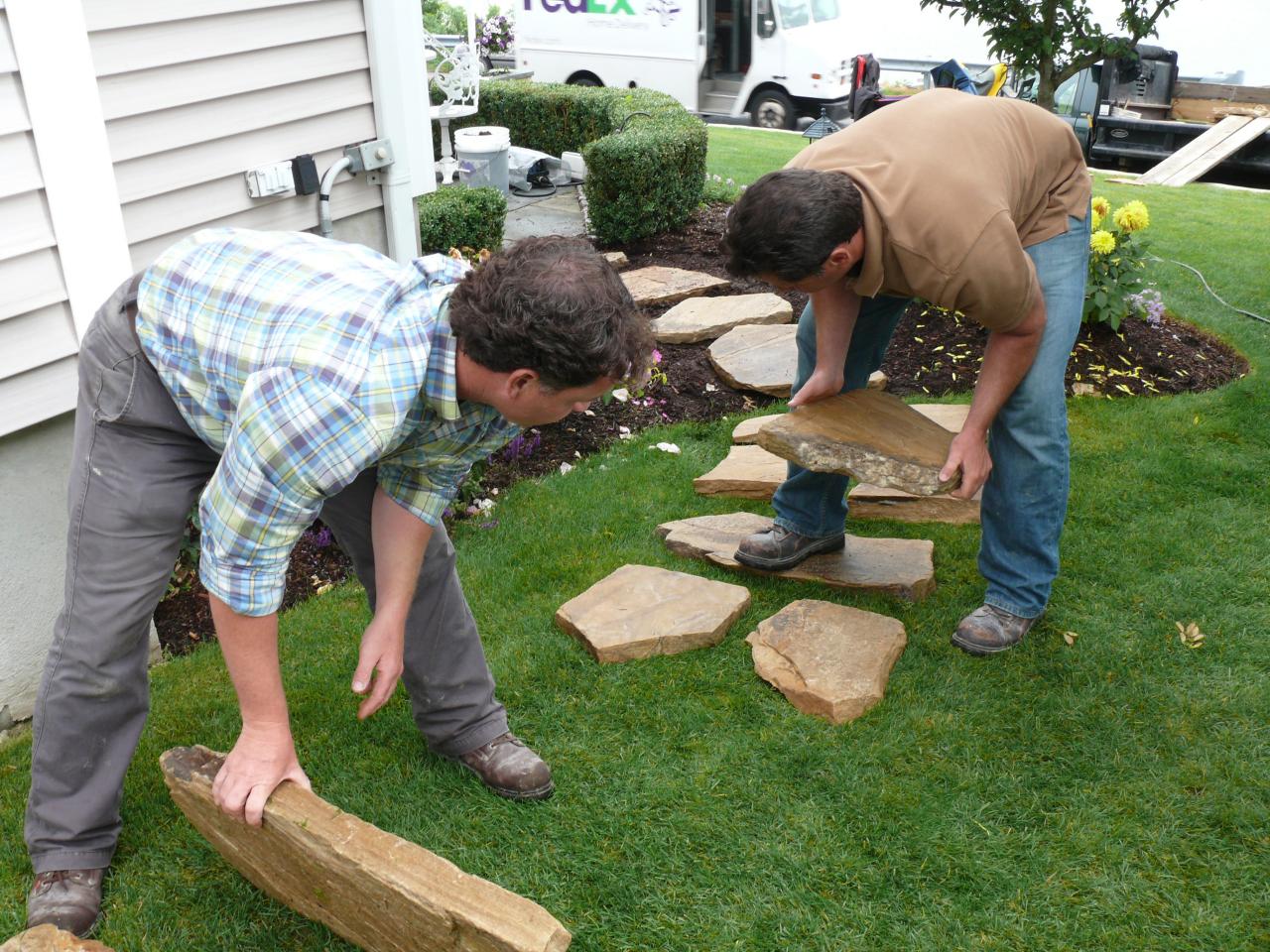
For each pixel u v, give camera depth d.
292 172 3.36
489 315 1.48
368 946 1.92
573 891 2.17
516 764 2.39
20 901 2.14
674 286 5.84
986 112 2.48
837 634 2.91
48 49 2.51
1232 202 8.81
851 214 2.27
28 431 2.69
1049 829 2.33
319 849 1.74
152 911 2.11
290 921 2.10
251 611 1.65
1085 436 4.20
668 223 7.04
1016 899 2.16
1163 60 13.86
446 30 18.56
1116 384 4.63
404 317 1.61
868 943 2.06
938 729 2.64
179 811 2.36
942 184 2.30
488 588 3.23
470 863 2.23
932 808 2.39
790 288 2.40
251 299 1.66
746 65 14.33
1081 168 2.70
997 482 2.83
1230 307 5.57
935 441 2.78
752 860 2.25
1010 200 2.43
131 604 1.94
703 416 4.56
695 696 2.76
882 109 2.55
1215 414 4.38
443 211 5.66
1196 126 12.59
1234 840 2.30
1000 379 2.57
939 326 5.12
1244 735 2.61
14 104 2.47
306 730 2.60
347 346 1.55
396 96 3.70
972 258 2.29
